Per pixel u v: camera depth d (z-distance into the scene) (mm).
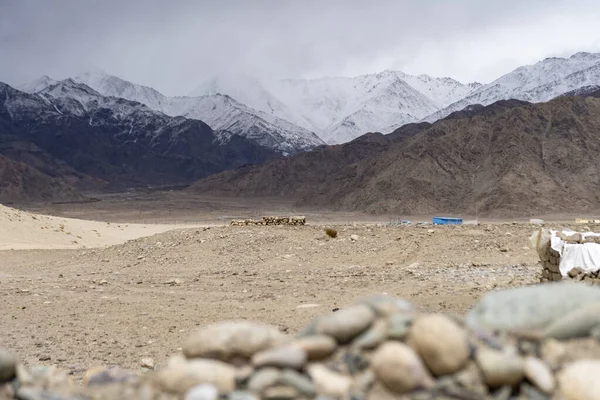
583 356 4207
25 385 4754
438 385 4016
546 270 15820
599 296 4676
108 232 57531
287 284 19578
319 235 32781
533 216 122000
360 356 4379
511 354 4180
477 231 30844
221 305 15797
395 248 28516
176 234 36156
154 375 4707
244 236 33250
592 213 121312
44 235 46688
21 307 16250
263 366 4270
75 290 20000
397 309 4770
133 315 14742
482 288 16406
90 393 4742
